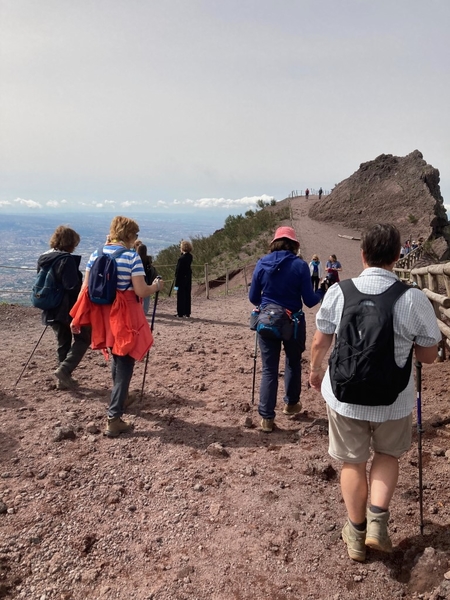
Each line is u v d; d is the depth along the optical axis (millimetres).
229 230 40469
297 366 4727
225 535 2982
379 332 2459
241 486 3514
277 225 43031
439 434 4246
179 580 2611
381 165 56125
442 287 10547
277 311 4352
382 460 2750
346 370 2494
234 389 5637
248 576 2654
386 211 49469
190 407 5023
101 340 4266
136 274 4137
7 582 2541
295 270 4406
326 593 2543
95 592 2521
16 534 2896
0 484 3408
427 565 2590
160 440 4207
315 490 3488
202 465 3795
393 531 2992
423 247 35250
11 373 5883
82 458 3830
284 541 2930
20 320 9781
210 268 29672
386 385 2471
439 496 3324
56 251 5242
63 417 4559
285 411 4875
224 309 14000
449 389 5336
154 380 5914
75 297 5281
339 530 3033
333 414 2752
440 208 51094
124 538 2930
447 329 5770
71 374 5684
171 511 3205
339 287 2727
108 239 4461
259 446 4156
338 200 53469
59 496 3299
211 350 7633
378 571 2686
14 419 4484
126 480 3545
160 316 11969
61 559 2727
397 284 2607
